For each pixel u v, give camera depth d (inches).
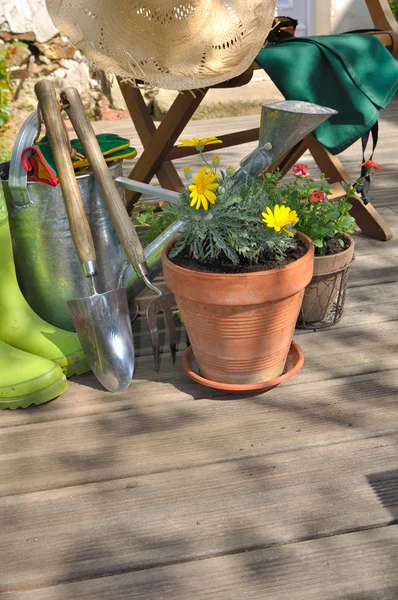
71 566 55.3
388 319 88.1
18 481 64.5
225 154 160.7
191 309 70.3
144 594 52.7
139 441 68.8
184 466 65.2
